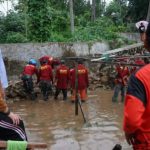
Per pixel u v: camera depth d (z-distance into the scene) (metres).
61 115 13.91
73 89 16.81
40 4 24.02
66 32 27.73
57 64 19.42
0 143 4.09
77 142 9.95
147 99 3.17
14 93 17.72
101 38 27.33
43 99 17.86
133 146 3.30
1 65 4.72
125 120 3.19
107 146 9.49
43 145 4.14
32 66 17.89
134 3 37.78
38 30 24.11
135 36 31.05
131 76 3.26
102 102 16.72
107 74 21.14
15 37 23.34
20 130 4.44
